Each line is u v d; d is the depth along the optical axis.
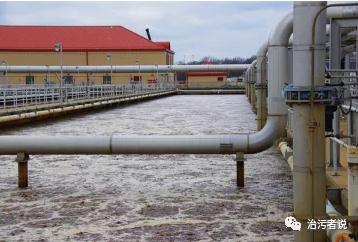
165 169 13.85
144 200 10.22
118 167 14.23
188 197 10.43
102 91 47.28
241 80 92.62
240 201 10.03
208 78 89.19
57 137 10.61
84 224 8.59
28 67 63.56
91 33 79.69
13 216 9.09
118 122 29.67
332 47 8.80
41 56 75.81
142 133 23.52
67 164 14.76
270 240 7.66
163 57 77.88
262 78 17.88
